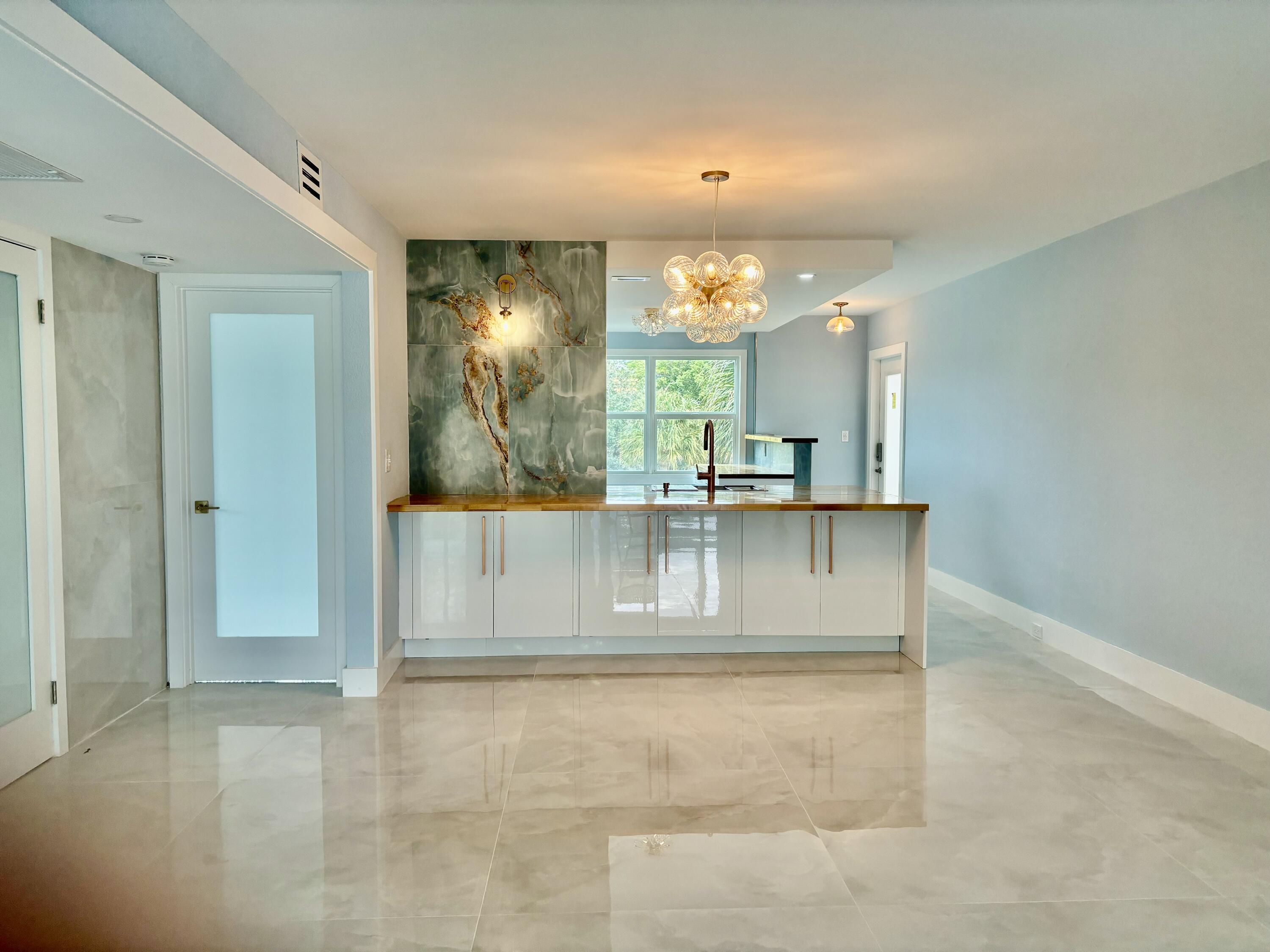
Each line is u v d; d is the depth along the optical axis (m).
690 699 3.93
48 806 2.79
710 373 8.80
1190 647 3.78
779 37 2.30
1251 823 2.69
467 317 4.87
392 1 2.10
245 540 4.12
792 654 4.71
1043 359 5.03
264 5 2.11
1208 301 3.67
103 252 3.48
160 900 2.22
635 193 3.85
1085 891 2.28
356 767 3.12
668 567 4.56
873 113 2.85
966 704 3.86
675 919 2.14
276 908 2.19
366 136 3.06
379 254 4.17
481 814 2.73
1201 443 3.71
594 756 3.23
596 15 2.17
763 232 4.68
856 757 3.22
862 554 4.61
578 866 2.40
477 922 2.13
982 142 3.14
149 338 3.93
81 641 3.39
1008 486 5.47
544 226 4.51
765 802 2.83
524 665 4.50
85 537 3.42
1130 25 2.22
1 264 2.90
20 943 2.03
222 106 2.43
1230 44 2.33
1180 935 2.08
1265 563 3.36
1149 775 3.06
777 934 2.08
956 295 6.27
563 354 4.91
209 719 3.65
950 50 2.38
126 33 1.94
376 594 4.00
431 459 4.90
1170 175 3.54
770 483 7.10
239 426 4.08
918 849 2.51
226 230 3.06
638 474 8.83
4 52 1.57
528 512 4.52
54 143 2.09
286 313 4.04
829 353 8.50
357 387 3.96
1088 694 4.02
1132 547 4.20
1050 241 4.88
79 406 3.38
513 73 2.53
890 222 4.39
